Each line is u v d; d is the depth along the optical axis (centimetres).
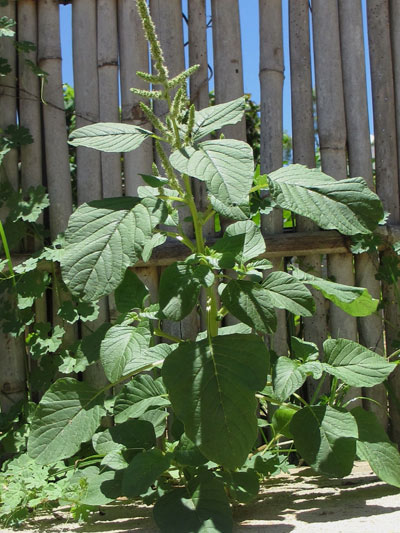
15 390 338
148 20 202
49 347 317
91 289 184
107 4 354
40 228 343
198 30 354
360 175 350
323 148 350
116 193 351
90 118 352
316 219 204
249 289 207
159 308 211
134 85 351
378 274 339
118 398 231
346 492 236
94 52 355
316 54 353
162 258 335
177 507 191
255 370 196
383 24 354
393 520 185
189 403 191
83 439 216
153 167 234
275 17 352
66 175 353
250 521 201
